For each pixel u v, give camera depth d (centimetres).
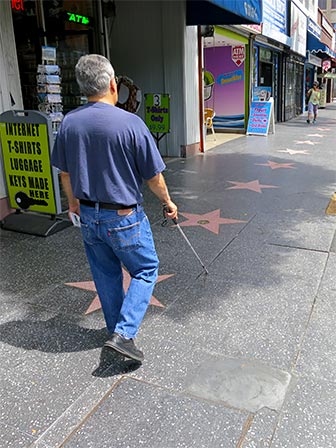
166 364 281
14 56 560
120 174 250
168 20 940
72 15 847
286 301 354
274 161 942
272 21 1551
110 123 244
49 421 237
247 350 293
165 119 965
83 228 266
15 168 529
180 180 777
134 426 232
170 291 373
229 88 1522
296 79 2195
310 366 277
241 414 239
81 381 268
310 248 460
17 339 312
